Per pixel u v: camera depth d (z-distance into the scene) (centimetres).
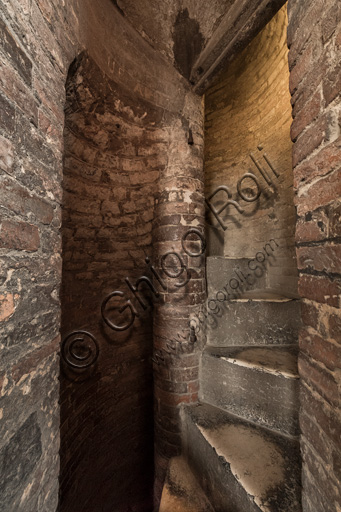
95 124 158
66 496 140
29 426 62
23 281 61
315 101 69
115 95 165
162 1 152
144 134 180
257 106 237
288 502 89
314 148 69
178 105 173
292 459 107
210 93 291
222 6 142
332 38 62
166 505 122
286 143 200
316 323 69
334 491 60
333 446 61
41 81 71
